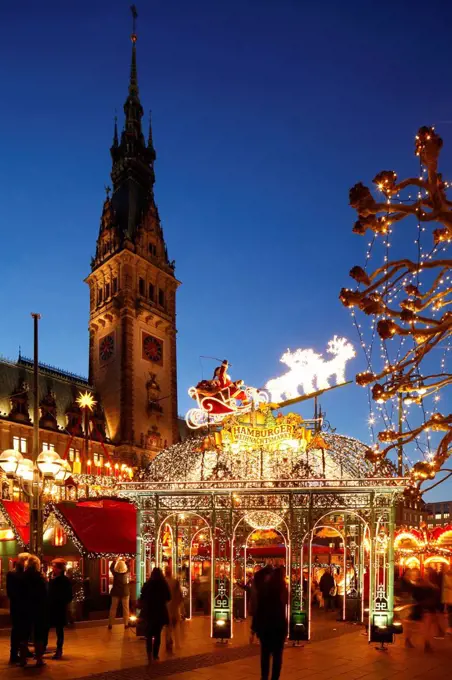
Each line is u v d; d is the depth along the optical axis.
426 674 12.76
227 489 17.88
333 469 17.84
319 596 29.98
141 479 19.08
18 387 71.12
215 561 18.09
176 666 13.64
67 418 73.75
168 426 82.94
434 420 12.34
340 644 16.89
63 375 79.06
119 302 81.75
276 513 20.05
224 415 19.23
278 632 10.88
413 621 16.56
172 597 16.06
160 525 18.66
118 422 77.38
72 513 24.80
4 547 27.84
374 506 17.45
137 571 18.66
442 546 30.75
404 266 11.07
